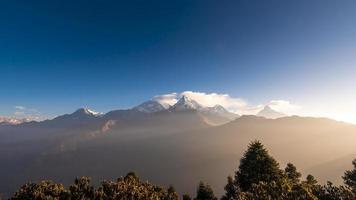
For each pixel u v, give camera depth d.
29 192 27.83
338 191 27.78
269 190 27.14
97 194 28.17
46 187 28.98
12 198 27.66
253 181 49.44
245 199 27.03
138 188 30.08
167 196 32.31
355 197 26.59
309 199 25.95
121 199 27.95
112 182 30.44
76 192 28.69
